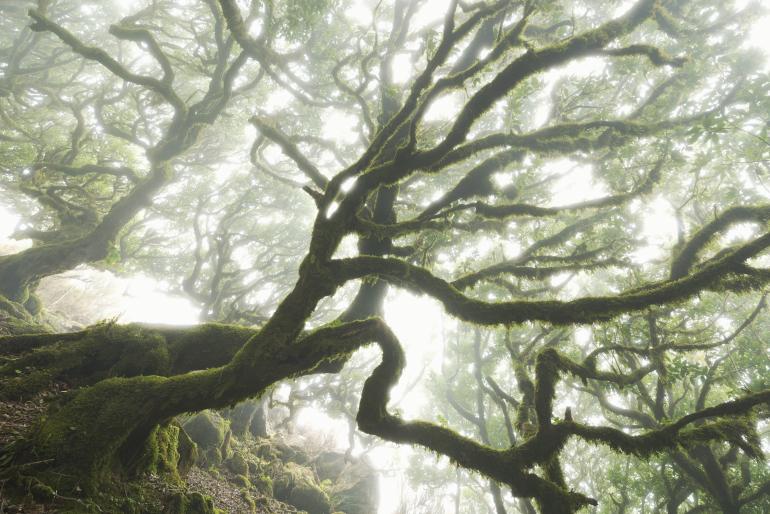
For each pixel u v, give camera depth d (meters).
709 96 8.53
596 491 21.16
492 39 9.99
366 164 6.82
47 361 8.35
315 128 19.17
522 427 8.19
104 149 24.64
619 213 10.12
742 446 5.61
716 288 5.82
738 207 6.79
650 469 13.70
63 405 7.02
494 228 9.60
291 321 6.58
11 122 21.52
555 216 8.12
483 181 8.17
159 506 7.27
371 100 16.27
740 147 8.61
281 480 18.89
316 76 15.27
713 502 12.18
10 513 4.80
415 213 13.55
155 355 8.89
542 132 7.10
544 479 5.67
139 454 7.39
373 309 10.09
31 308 19.92
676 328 10.07
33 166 19.14
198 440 16.56
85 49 14.48
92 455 6.06
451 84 6.49
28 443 5.91
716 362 10.78
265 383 6.53
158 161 18.62
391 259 6.87
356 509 21.36
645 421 11.79
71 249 18.73
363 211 9.38
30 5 23.19
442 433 6.14
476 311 6.37
